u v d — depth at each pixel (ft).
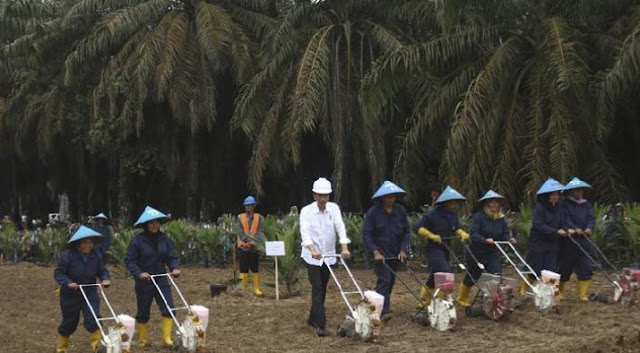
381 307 30.04
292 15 77.15
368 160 74.74
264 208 101.45
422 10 75.66
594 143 57.52
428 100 63.82
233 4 89.45
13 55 94.79
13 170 125.29
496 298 32.63
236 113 76.38
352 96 76.18
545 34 57.82
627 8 61.21
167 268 32.53
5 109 101.60
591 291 40.91
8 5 92.38
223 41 80.33
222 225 69.26
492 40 62.95
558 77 54.13
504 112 59.67
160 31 81.97
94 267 30.48
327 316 36.83
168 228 70.95
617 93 52.54
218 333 34.45
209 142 94.63
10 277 64.18
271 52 76.28
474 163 57.41
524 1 59.93
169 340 31.78
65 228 81.87
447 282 32.07
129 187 96.27
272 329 34.42
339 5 77.71
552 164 54.75
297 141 71.26
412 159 64.95
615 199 56.44
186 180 93.20
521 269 43.62
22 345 33.76
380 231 33.40
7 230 83.30
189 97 81.71
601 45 59.62
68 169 118.01
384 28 76.43
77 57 86.12
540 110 57.52
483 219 35.42
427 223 35.29
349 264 62.13
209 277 59.16
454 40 61.00
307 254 32.24
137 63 83.35
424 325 32.78
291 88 76.28
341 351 28.84
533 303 36.14
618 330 29.45
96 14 92.79
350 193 80.12
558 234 36.17
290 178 94.94
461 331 31.17
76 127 94.32
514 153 58.49
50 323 40.11
